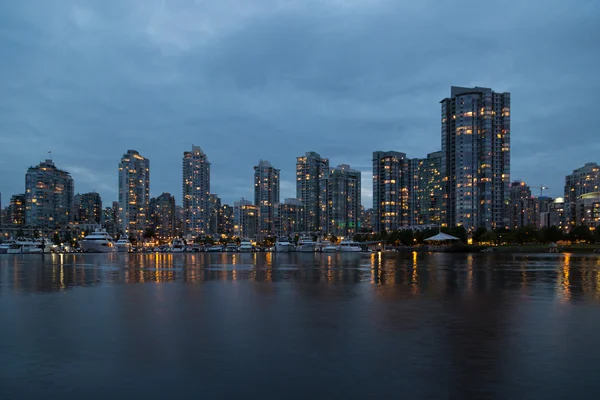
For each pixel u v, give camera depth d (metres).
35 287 45.84
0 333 24.03
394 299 36.41
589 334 23.58
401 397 14.83
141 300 36.09
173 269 74.31
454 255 142.00
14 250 169.25
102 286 46.62
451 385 15.94
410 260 107.50
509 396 14.91
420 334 23.61
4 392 15.43
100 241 184.00
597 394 15.09
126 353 20.03
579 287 44.72
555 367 17.92
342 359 19.05
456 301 35.22
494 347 20.97
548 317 28.33
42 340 22.47
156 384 16.12
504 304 33.62
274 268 76.69
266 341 22.14
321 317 28.41
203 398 14.82
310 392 15.30
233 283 49.62
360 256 139.00
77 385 16.06
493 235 198.62
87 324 26.33
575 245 196.50
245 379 16.59
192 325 25.97
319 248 192.62
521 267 76.38
